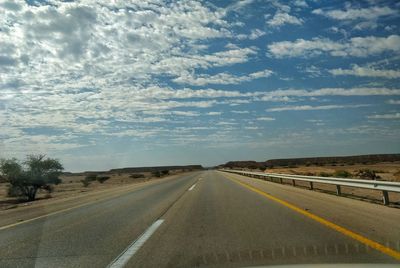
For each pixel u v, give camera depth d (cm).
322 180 2267
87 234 1171
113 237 1107
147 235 1110
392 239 930
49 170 4791
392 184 1467
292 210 1504
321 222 1195
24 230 1297
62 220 1510
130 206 1942
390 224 1125
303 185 3059
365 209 1448
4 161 4531
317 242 926
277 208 1593
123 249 946
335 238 962
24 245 1039
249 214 1455
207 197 2252
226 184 3550
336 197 1941
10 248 1005
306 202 1755
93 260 850
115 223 1373
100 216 1581
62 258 879
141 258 845
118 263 809
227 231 1126
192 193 2614
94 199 2505
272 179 4200
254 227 1170
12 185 4547
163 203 2028
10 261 865
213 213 1531
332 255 798
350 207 1520
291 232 1062
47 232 1237
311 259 770
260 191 2541
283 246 900
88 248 973
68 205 2153
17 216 1734
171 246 955
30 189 4641
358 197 1908
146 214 1593
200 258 824
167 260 820
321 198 1908
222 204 1844
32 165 4691
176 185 3800
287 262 752
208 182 4075
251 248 895
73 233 1197
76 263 830
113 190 3569
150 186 3872
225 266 748
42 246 1017
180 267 761
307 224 1174
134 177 9838
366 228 1074
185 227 1223
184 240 1023
